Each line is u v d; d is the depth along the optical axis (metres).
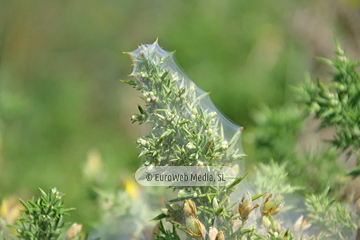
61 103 2.29
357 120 0.72
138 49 0.66
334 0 1.50
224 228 0.64
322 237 0.69
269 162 0.82
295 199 0.75
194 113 0.64
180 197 0.63
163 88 0.64
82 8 2.64
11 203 0.78
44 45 2.47
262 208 0.65
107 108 2.46
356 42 1.37
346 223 0.69
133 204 0.80
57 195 0.68
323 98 0.73
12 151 1.32
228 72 2.24
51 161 1.78
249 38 2.28
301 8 1.70
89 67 2.59
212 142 0.63
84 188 0.88
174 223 0.64
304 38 1.68
